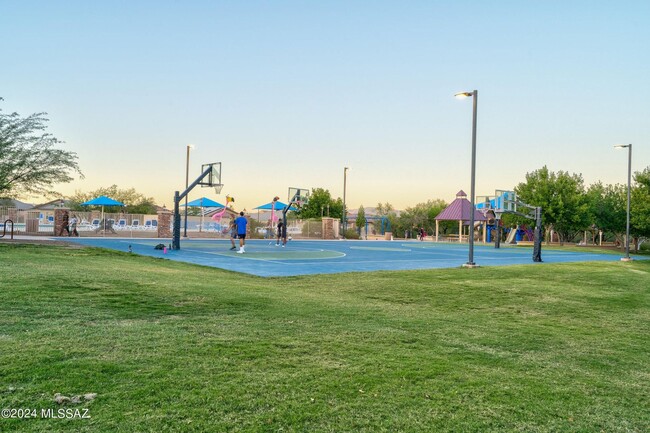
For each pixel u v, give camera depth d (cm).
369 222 8488
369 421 387
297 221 5416
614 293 1334
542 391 488
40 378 425
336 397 431
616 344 734
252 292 1026
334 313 841
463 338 711
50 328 595
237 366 494
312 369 502
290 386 448
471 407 430
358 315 838
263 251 2702
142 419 362
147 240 3525
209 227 4844
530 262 2517
